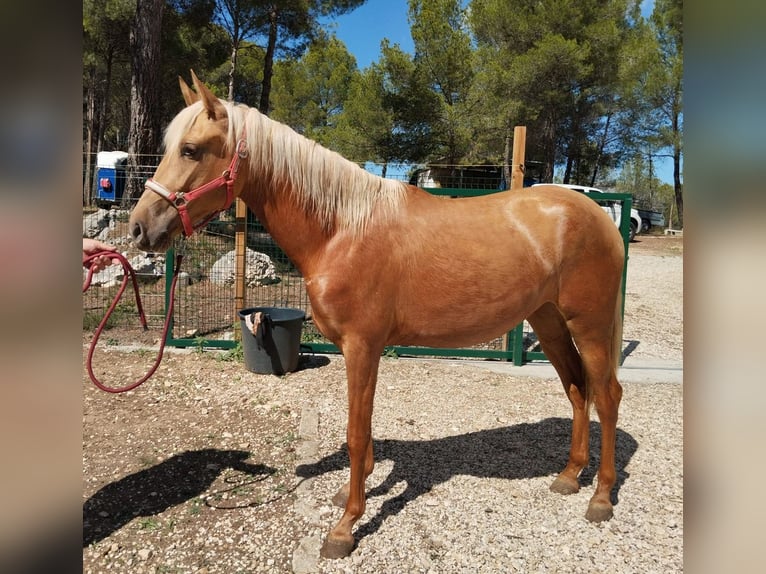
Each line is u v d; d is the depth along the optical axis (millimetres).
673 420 3789
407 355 5273
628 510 2617
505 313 2355
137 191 7039
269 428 3479
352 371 2219
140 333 5598
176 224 2078
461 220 2322
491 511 2578
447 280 2258
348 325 2203
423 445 3299
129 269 2246
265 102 13828
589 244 2424
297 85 25688
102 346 5145
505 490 2781
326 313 2201
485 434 3484
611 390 2574
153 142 9344
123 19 15883
